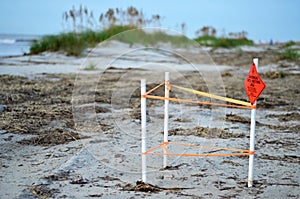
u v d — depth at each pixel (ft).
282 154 12.39
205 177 10.28
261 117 17.85
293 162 11.65
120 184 9.70
